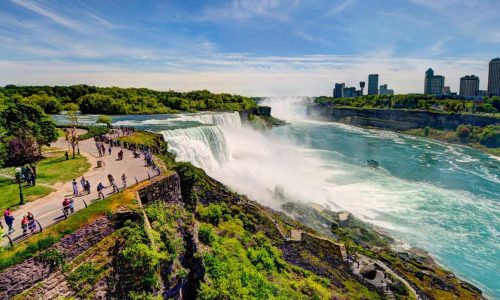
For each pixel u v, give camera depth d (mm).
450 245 41906
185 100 131375
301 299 23828
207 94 156875
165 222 21531
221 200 36781
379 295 28000
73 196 22703
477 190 64188
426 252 39469
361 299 26766
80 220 17469
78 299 15398
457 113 144375
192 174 30828
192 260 21562
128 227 18562
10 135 33812
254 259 27281
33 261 14703
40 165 31859
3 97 63938
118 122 78438
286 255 31297
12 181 26750
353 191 60250
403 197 58219
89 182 26078
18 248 14945
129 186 22969
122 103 106938
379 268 32656
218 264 23656
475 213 51938
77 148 40375
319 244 34906
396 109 176875
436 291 30922
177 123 76375
